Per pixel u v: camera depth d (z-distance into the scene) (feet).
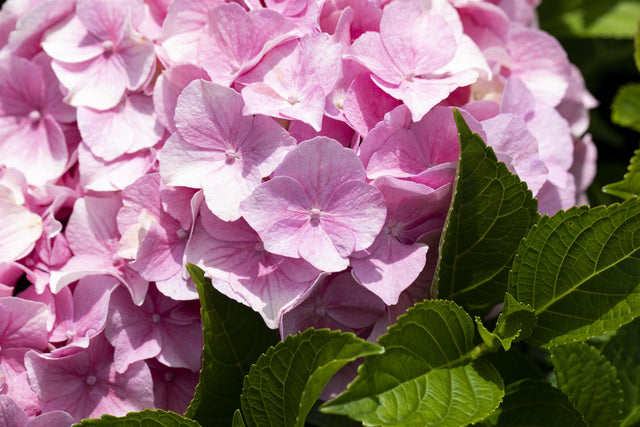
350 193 1.47
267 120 1.50
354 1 1.55
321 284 1.50
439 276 1.47
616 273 1.44
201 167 1.50
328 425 1.51
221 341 1.47
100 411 1.51
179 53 1.55
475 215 1.48
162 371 1.55
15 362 1.52
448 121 1.52
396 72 1.53
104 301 1.50
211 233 1.50
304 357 1.41
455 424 1.38
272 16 1.53
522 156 1.54
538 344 1.48
